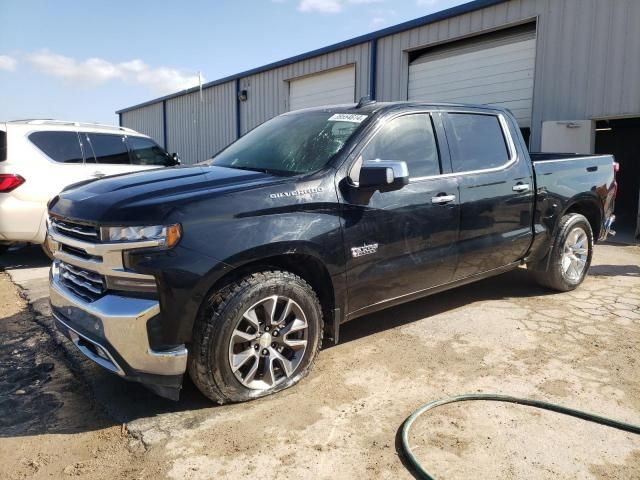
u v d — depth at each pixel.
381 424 2.95
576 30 9.57
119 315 2.77
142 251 2.78
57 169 6.84
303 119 4.30
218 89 20.11
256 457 2.65
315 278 3.51
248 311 3.03
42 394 3.39
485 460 2.62
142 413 3.09
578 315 4.78
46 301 5.34
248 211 3.04
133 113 28.30
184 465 2.59
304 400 3.21
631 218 11.53
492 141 4.65
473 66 11.67
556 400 3.21
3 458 2.69
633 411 3.09
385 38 13.21
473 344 4.09
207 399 3.21
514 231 4.73
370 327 4.45
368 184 3.33
